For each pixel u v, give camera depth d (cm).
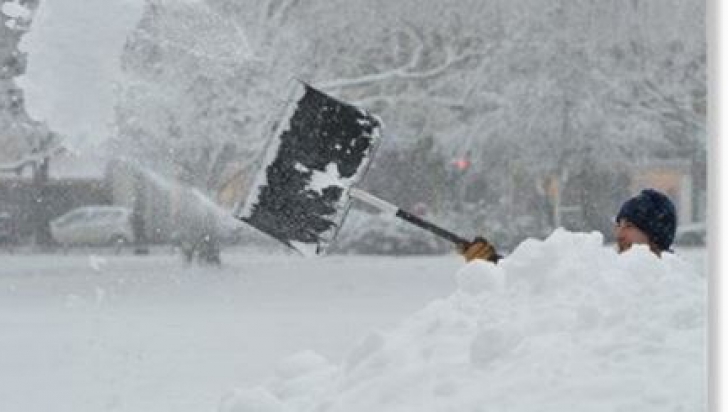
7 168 4916
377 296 4122
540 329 859
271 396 915
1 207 6031
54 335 2744
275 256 5434
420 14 5603
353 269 5178
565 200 6178
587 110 5716
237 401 918
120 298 3903
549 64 5675
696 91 5847
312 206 1246
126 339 2652
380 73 5631
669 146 6069
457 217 6288
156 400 1831
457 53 5712
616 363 776
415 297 4097
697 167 6328
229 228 5288
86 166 5797
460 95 5750
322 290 4328
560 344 819
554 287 929
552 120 5722
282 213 1250
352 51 5538
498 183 6112
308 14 5338
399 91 5719
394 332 937
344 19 5459
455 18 5659
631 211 1175
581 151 5809
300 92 1255
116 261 5178
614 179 6141
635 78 5759
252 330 2877
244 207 1255
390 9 5544
